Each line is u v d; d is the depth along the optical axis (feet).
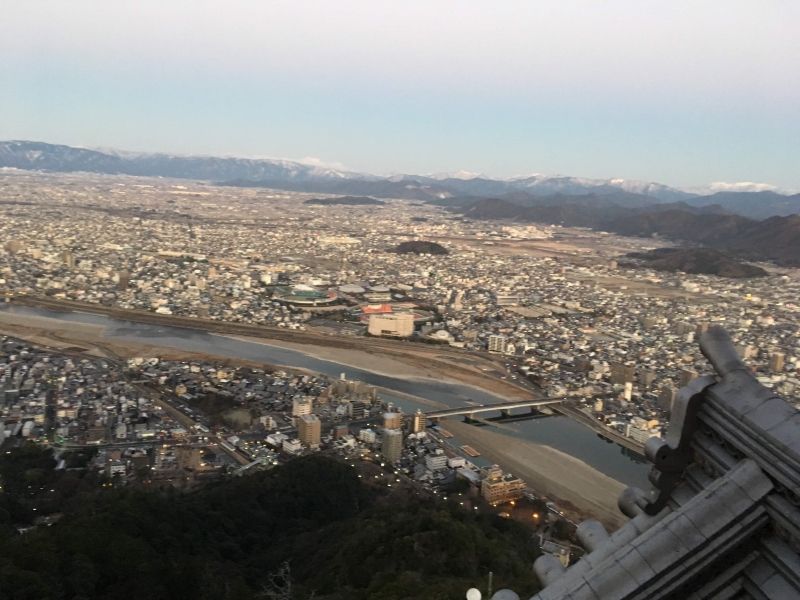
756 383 31.42
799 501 27.27
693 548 28.48
